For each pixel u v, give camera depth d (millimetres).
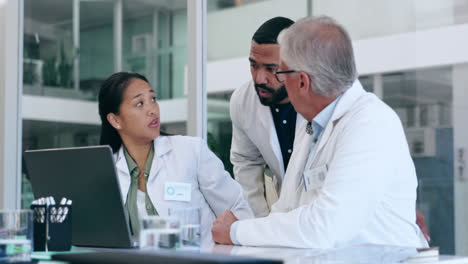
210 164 2805
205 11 3672
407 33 3465
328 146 2004
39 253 1879
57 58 4277
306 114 2088
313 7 3346
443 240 3730
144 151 2730
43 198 2016
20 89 4422
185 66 3723
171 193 2656
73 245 2107
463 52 3410
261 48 3062
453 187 3666
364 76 3467
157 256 1323
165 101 3805
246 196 3205
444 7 3420
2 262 1624
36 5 4355
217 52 3602
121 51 4016
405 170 1950
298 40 2000
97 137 4121
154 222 1578
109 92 2723
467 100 3461
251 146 3254
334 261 1445
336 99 2025
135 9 3965
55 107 4273
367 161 1850
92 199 1985
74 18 4211
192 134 3662
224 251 1723
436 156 3674
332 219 1800
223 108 3547
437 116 3557
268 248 1820
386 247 1755
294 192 2160
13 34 4414
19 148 4410
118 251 1476
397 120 1977
